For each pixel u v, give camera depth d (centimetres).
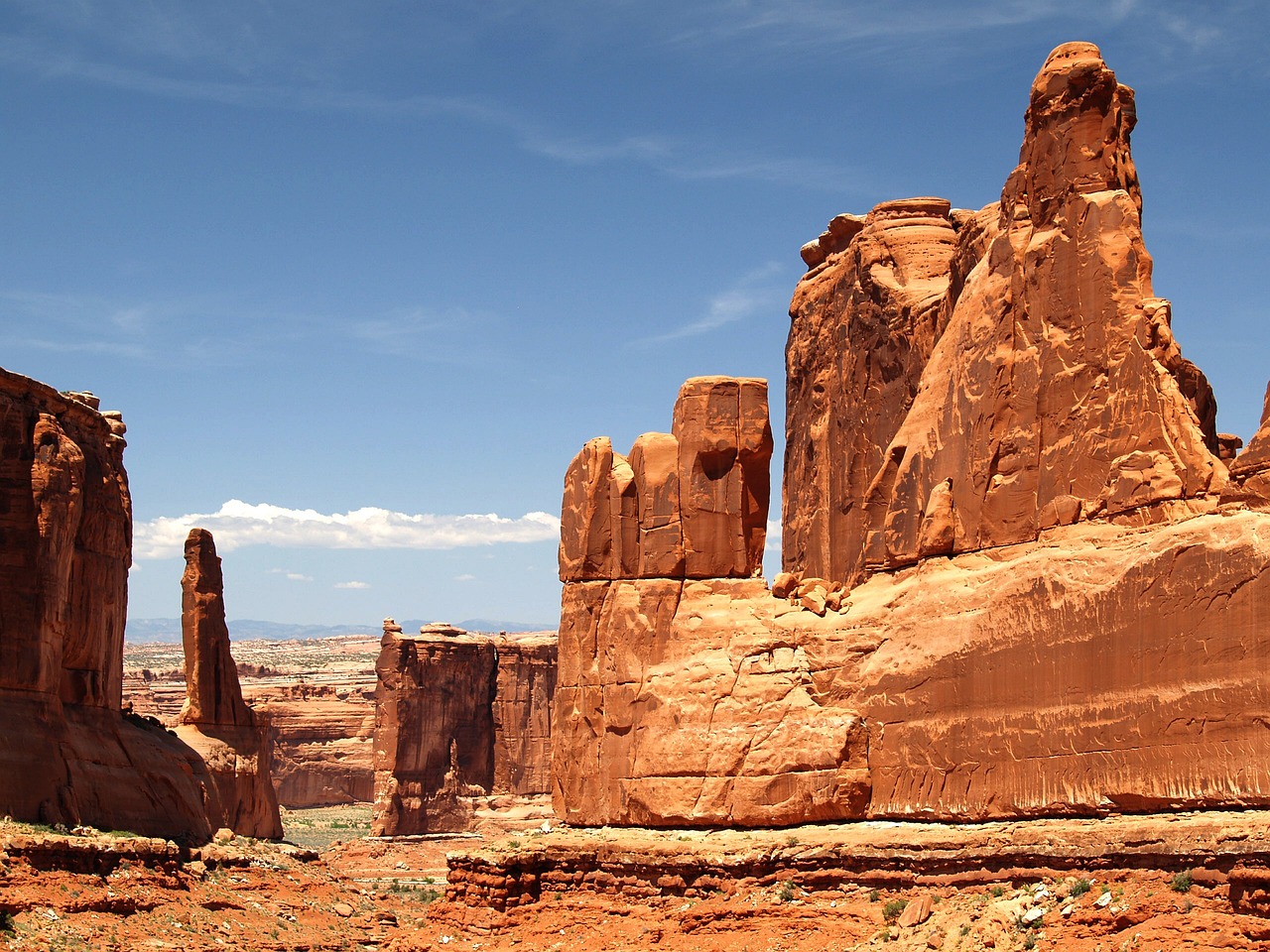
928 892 3581
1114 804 3388
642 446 4472
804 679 4084
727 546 4372
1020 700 3609
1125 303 3638
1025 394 3791
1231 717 3200
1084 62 3791
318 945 5069
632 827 4238
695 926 3816
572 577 4544
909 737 3856
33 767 4912
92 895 4669
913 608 3938
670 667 4275
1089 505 3622
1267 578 3178
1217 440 4362
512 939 4131
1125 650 3403
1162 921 3066
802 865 3825
